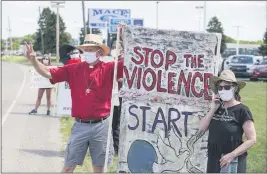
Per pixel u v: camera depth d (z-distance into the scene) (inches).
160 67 212.1
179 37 211.9
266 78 1250.6
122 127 211.5
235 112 190.2
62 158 336.5
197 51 211.8
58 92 512.4
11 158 333.4
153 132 211.0
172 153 211.2
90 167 309.1
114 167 289.9
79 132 223.5
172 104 211.2
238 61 1338.6
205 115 210.4
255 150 364.5
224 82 189.6
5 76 1373.0
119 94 211.3
